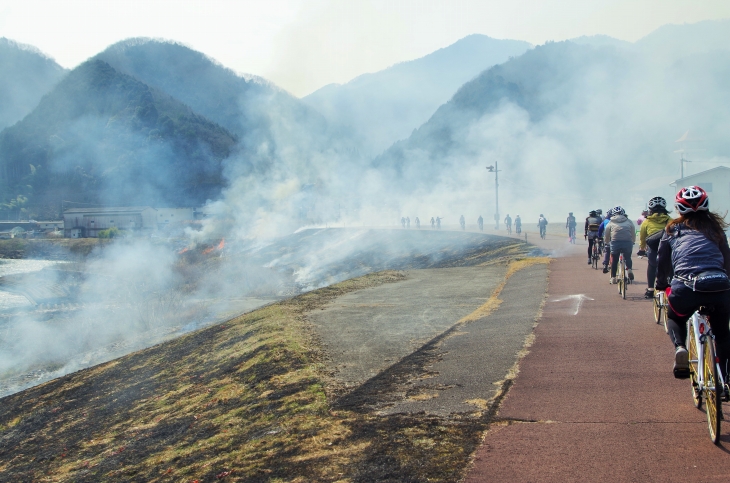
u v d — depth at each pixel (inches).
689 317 192.7
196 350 504.7
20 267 2933.1
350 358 357.1
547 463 170.1
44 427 412.2
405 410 234.4
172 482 218.5
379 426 218.5
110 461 283.9
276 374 335.0
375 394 264.4
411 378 287.0
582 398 227.6
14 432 423.5
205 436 269.6
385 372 305.6
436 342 370.9
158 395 396.2
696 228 190.2
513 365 287.0
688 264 185.5
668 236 197.6
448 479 165.3
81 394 475.5
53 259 3385.8
